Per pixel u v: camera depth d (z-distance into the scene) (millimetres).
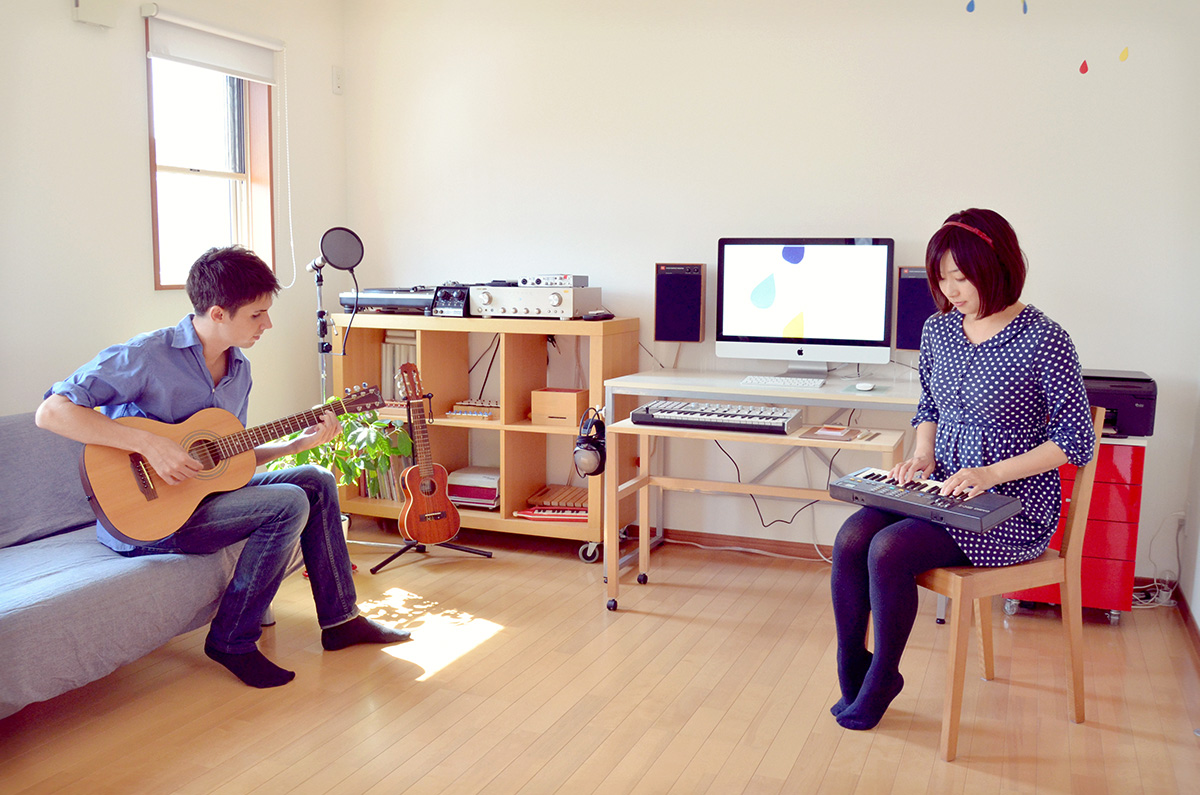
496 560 3453
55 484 2578
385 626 2674
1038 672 2488
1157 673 2492
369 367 3777
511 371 3488
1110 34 2996
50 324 2939
